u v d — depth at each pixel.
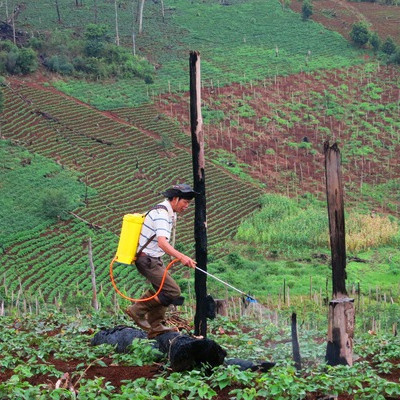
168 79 86.06
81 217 55.88
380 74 91.19
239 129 77.81
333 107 83.44
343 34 101.19
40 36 88.88
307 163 73.25
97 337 11.84
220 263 49.38
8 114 69.75
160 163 67.81
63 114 72.38
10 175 59.34
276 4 109.06
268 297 39.06
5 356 11.31
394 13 108.19
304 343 12.43
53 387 9.81
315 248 54.31
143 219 10.27
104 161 65.94
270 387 9.10
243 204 63.28
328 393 9.32
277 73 89.38
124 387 9.32
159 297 10.46
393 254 52.94
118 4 105.75
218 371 9.74
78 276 46.09
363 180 70.44
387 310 32.97
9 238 50.84
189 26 101.75
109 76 83.19
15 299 34.59
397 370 11.12
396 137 78.94
